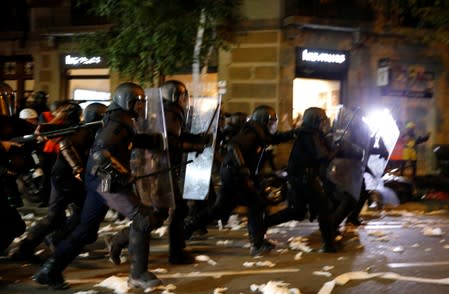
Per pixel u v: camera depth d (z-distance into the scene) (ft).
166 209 18.97
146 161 18.85
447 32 40.14
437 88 55.88
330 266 21.40
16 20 61.77
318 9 52.34
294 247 24.73
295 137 24.79
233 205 23.39
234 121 32.78
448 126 56.03
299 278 19.65
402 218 34.40
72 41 58.75
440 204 40.42
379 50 54.29
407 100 55.36
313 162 24.00
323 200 23.94
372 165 29.48
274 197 33.35
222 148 31.91
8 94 18.61
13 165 18.56
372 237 27.84
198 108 23.00
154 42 34.99
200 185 22.86
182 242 21.58
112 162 16.83
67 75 60.03
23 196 37.11
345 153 26.58
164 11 35.37
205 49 38.55
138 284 17.98
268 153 40.98
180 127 20.54
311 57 52.49
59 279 17.85
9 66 62.69
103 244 25.27
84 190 21.03
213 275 19.88
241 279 19.43
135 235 17.94
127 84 17.74
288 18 50.37
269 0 51.75
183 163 19.15
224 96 52.95
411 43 54.70
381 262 22.27
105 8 36.19
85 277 19.53
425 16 40.63
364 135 26.96
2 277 19.38
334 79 53.72
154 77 37.91
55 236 21.25
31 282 18.76
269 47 51.65
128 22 35.81
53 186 21.20
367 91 54.24
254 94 52.24
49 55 60.08
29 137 17.57
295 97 52.54
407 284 18.95
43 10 60.44
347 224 31.17
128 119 17.48
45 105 38.63
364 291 18.10
